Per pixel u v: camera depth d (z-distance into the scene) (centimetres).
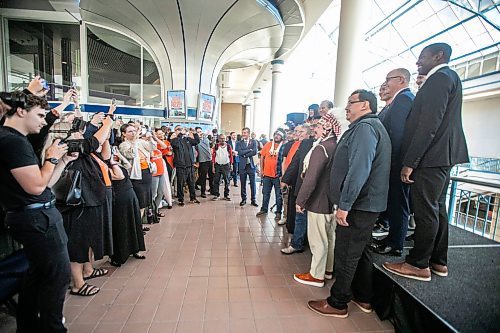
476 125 1011
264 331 176
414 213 185
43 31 926
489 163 932
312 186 223
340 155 190
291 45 1089
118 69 984
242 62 1273
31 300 144
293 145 366
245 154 514
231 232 366
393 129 216
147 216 392
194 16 754
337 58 486
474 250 235
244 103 2698
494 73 845
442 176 175
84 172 205
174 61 866
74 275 212
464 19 750
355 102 183
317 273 233
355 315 194
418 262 185
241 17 765
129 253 264
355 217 179
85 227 206
